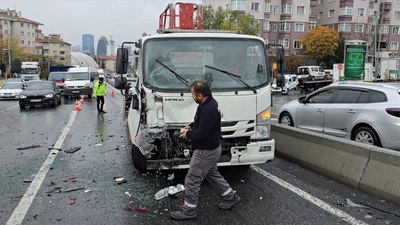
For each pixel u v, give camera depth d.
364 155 5.77
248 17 41.19
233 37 6.14
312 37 58.78
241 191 5.84
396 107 7.79
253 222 4.66
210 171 5.03
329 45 57.84
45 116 16.70
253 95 5.87
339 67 33.25
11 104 24.84
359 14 65.81
